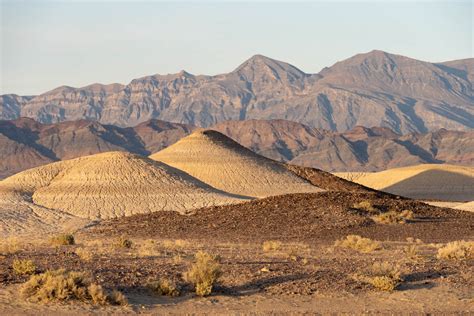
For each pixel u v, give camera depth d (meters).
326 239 64.69
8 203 119.81
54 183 141.88
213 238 66.94
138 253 46.41
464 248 45.19
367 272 36.19
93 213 115.81
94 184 137.12
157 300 29.39
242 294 30.77
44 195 132.00
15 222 97.44
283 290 31.44
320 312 27.72
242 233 70.75
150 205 124.50
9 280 31.95
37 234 83.44
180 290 30.95
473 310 28.48
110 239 68.50
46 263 38.97
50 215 107.00
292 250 48.75
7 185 139.50
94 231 79.81
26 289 29.05
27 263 33.81
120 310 27.34
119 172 143.00
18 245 53.19
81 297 28.58
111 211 117.94
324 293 30.98
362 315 27.36
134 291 30.62
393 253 49.22
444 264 40.69
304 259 41.28
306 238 65.62
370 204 83.31
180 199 130.50
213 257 40.47
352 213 79.50
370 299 30.16
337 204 84.31
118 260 41.59
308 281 33.41
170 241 60.66
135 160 150.12
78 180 140.38
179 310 27.77
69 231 83.19
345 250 51.94
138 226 81.00
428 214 83.62
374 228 72.44
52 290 28.48
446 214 84.56
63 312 26.80
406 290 31.94
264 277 34.34
